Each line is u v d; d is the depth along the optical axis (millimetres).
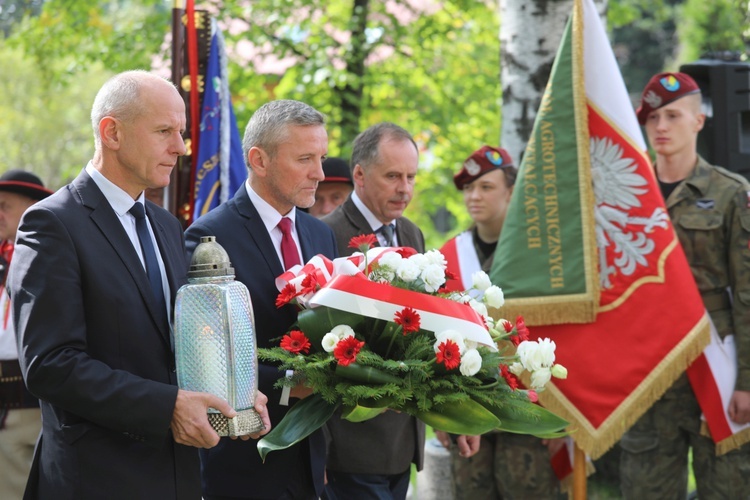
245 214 4316
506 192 6273
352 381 3764
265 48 12547
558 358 5641
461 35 13398
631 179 5645
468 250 6348
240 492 4223
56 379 3297
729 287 5926
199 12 5855
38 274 3367
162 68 12820
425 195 13695
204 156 5789
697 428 5945
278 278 4137
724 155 6992
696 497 6613
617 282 5629
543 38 7598
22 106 20031
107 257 3496
